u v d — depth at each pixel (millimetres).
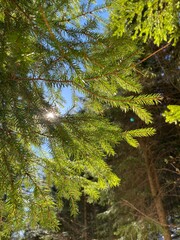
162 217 6250
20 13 1484
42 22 1346
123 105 1546
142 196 6863
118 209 6926
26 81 1569
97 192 1920
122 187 6969
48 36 1443
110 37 1465
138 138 6883
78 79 1509
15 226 1745
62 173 1794
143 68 5555
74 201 1877
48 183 1811
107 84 1534
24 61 1506
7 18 1494
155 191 6598
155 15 2705
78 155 1605
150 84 5836
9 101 1509
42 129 1560
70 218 10305
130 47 1467
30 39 1538
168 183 6465
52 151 1662
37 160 1729
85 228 9734
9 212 1659
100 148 1607
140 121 6500
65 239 9359
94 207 10469
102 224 8984
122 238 6453
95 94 1536
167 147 6867
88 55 1436
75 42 1455
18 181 1639
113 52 1452
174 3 2666
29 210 1767
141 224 6164
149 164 6855
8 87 1521
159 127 6598
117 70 1428
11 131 1519
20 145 1530
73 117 1567
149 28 2738
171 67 5891
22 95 1536
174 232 6949
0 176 1555
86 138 1574
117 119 6480
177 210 7148
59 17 1752
